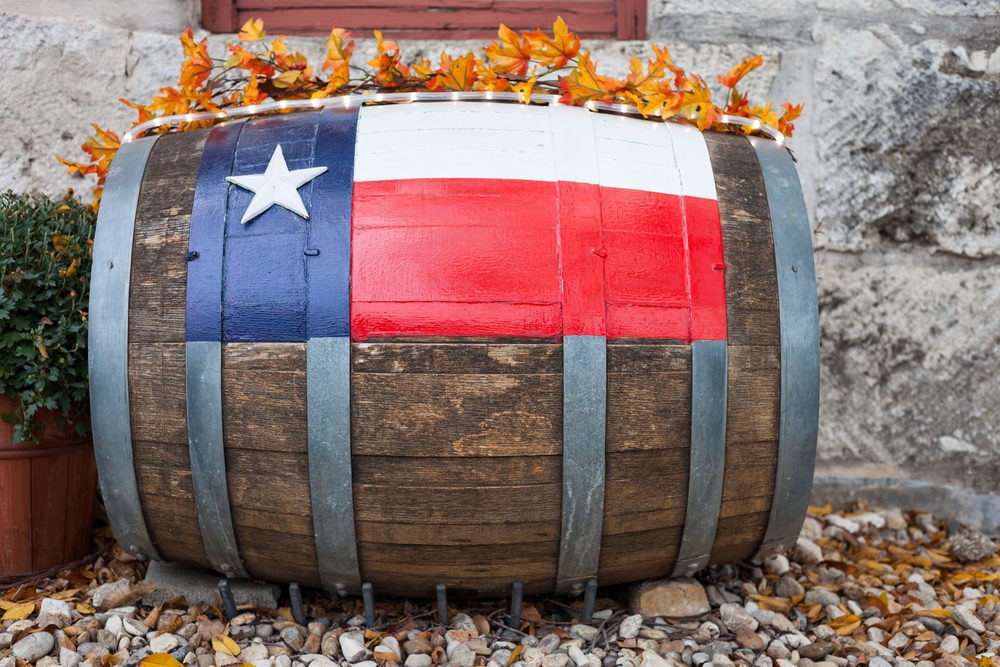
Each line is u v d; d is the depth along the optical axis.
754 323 1.39
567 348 1.27
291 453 1.31
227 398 1.31
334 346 1.26
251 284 1.30
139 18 2.26
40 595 1.64
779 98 2.34
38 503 1.68
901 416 2.34
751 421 1.39
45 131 2.21
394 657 1.42
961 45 2.28
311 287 1.27
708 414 1.35
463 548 1.37
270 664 1.37
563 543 1.37
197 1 2.32
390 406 1.27
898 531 2.21
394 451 1.28
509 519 1.33
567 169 1.35
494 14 2.42
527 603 1.65
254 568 1.49
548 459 1.30
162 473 1.39
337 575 1.42
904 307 2.32
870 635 1.63
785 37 2.32
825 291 2.32
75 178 2.25
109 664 1.37
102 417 1.39
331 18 2.39
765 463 1.43
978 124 2.29
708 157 1.46
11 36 2.16
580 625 1.55
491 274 1.28
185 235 1.36
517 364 1.27
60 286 1.64
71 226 1.80
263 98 1.62
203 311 1.31
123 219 1.40
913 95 2.28
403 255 1.28
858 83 2.29
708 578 1.79
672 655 1.48
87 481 1.78
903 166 2.31
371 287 1.27
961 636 1.64
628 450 1.33
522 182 1.33
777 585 1.82
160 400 1.35
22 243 1.67
